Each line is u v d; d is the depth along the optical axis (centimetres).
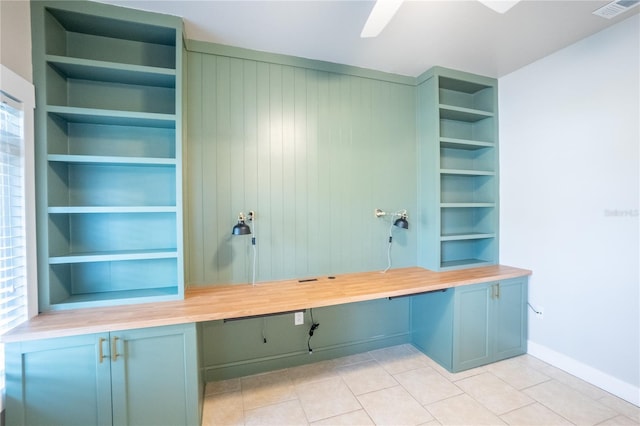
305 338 246
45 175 164
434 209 265
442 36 211
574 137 227
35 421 142
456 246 303
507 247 282
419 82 278
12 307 148
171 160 185
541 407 191
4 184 146
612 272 205
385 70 267
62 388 145
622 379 199
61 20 175
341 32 204
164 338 160
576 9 182
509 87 277
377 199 269
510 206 278
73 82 188
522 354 262
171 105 207
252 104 227
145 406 158
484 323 244
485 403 196
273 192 234
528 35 212
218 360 223
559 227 238
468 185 306
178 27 184
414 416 184
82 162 180
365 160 264
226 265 222
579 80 222
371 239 267
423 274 255
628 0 173
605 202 209
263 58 229
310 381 222
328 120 251
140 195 202
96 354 149
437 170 262
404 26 198
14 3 152
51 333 140
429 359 255
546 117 246
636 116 192
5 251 146
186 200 211
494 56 244
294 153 240
